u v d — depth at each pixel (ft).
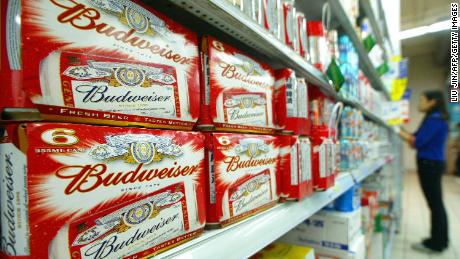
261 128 2.36
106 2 1.26
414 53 34.04
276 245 3.29
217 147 1.82
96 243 1.14
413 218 15.16
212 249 1.60
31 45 1.02
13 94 1.02
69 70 1.13
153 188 1.39
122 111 1.31
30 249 0.97
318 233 4.20
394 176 13.92
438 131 10.44
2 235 1.04
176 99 1.59
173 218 1.49
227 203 1.87
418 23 24.12
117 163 1.23
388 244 9.42
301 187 2.61
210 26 2.45
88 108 1.19
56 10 1.09
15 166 0.99
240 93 2.11
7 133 1.01
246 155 2.07
